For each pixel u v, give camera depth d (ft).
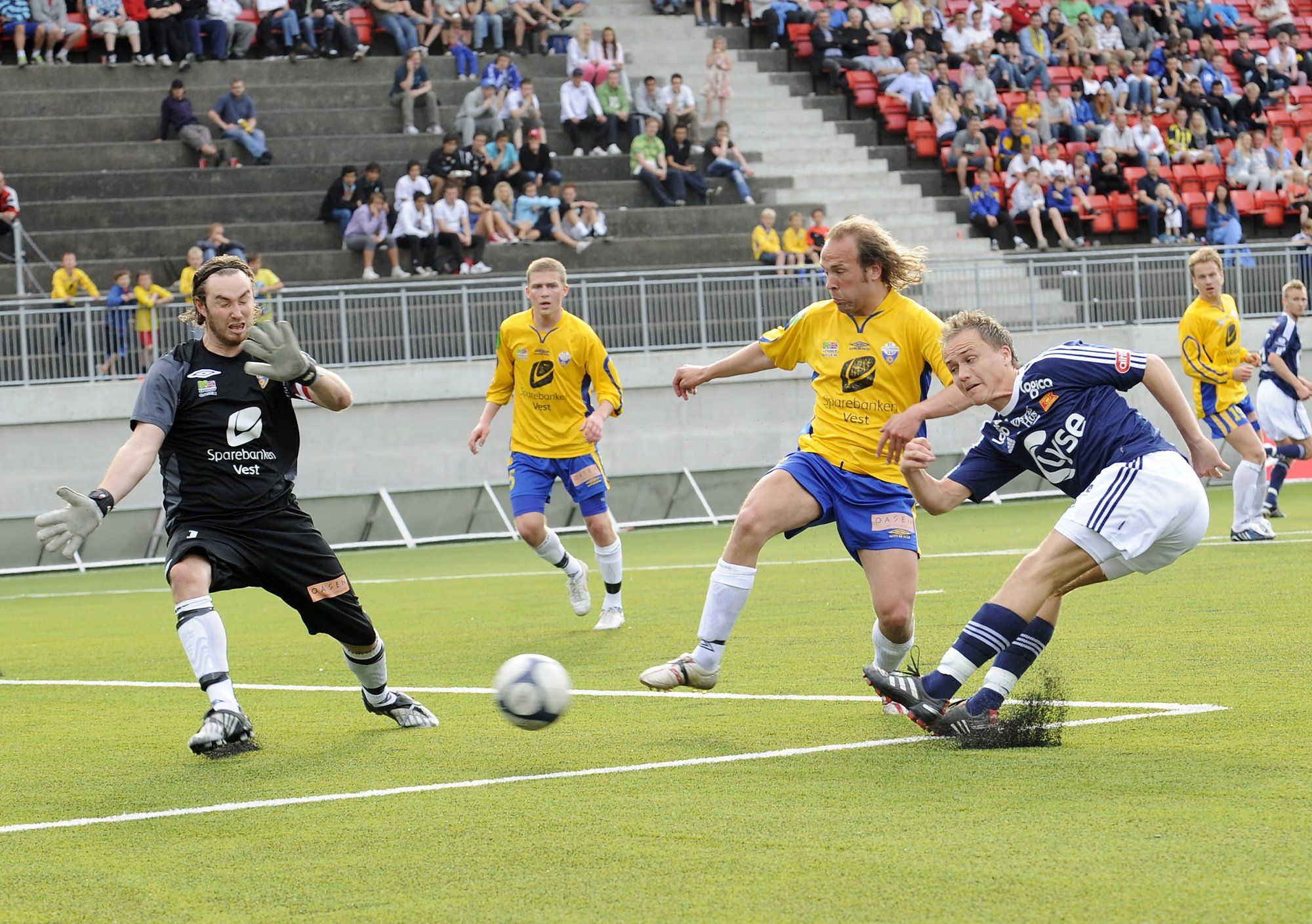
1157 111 240.94
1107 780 39.40
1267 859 31.24
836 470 51.70
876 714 51.80
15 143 202.39
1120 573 45.09
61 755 50.01
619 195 212.64
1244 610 75.05
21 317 166.81
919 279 52.31
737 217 211.61
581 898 30.55
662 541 151.43
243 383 49.11
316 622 50.52
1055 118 230.89
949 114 226.79
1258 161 231.30
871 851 33.27
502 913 29.68
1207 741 44.16
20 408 166.20
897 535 51.83
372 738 50.96
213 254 177.27
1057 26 251.39
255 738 51.01
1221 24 264.31
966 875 30.99
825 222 212.02
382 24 223.92
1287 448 130.72
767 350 54.75
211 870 33.88
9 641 88.94
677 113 219.61
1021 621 45.09
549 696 46.14
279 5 220.02
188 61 213.05
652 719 52.70
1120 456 44.91
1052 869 31.17
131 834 37.68
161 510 163.94
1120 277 197.88
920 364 51.83
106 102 208.64
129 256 191.93
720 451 185.16
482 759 46.16
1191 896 28.94
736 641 73.56
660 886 31.17
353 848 35.40
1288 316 129.18
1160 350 196.75
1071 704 51.37
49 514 44.60
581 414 83.92
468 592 107.76
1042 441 45.98
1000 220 216.54
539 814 38.29
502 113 213.46
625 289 182.70
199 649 48.32
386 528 167.73
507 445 179.32
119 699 63.46
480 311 179.32
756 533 50.65
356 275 193.67
